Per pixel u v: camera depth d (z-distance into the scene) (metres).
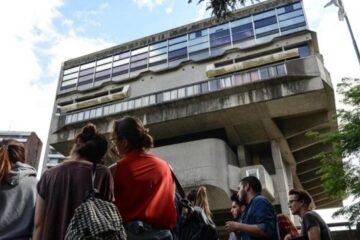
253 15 27.70
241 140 25.28
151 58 30.05
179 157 21.75
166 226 2.41
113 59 31.98
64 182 2.38
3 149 2.88
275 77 21.61
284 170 25.39
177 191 3.14
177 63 28.42
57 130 27.52
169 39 30.34
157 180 2.56
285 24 26.03
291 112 22.58
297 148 26.17
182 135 25.80
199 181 20.28
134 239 2.27
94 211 2.04
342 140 11.83
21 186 2.81
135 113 24.84
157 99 24.66
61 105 31.75
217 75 25.69
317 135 13.19
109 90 30.11
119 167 2.59
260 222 3.33
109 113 25.91
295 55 23.91
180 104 23.72
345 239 12.88
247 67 24.83
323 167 12.63
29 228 2.71
